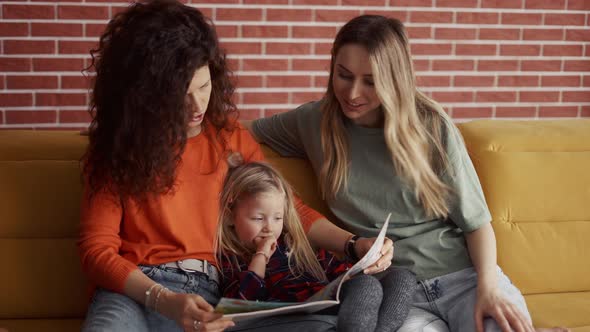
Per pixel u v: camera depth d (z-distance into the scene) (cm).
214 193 203
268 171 208
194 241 198
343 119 213
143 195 192
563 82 396
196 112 195
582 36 392
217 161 206
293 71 370
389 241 197
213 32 199
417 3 372
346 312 180
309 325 180
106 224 192
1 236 206
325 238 209
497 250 224
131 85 188
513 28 384
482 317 194
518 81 391
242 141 216
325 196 217
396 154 202
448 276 207
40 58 348
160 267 194
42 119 355
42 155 213
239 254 206
